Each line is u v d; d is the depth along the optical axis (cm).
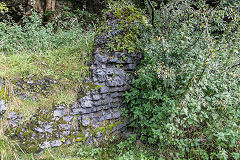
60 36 461
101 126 287
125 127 313
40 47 421
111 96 302
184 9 321
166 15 340
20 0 559
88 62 324
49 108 267
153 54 285
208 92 266
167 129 236
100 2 724
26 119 247
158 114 249
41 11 612
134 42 325
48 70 313
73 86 298
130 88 323
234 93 262
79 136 268
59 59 339
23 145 237
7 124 239
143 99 297
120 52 312
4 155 221
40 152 242
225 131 227
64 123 266
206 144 237
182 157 241
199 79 229
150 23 375
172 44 269
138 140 284
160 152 248
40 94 274
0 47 381
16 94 260
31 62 321
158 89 274
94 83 297
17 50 395
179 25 325
